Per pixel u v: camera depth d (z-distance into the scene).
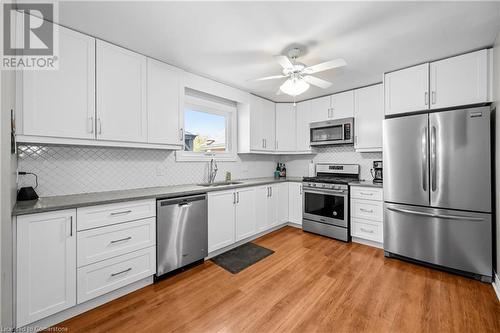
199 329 1.54
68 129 1.85
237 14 1.69
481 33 1.95
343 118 3.52
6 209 1.31
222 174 3.57
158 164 2.77
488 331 1.49
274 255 2.76
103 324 1.59
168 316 1.68
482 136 2.10
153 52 2.29
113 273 1.85
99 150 2.29
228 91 3.29
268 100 4.01
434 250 2.36
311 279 2.19
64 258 1.61
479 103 2.21
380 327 1.54
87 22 1.79
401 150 2.55
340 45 2.15
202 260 2.59
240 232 3.04
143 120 2.32
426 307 1.75
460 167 2.21
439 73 2.42
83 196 2.01
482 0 1.53
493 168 2.15
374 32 1.93
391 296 1.90
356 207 3.12
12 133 1.48
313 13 1.68
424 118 2.40
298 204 3.81
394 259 2.63
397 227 2.60
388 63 2.54
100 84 2.02
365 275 2.26
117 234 1.88
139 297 1.91
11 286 1.39
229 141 3.74
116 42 2.09
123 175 2.46
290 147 4.13
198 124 3.31
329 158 4.05
